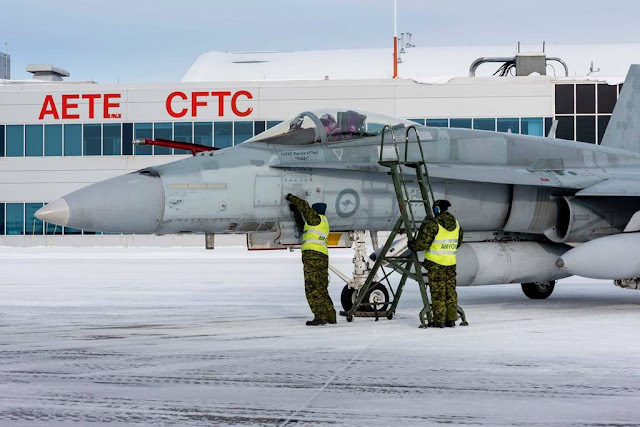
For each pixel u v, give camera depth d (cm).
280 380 1273
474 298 2786
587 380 1274
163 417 1042
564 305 2516
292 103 7938
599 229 2405
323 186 2077
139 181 1905
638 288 2409
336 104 7888
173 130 8106
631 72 2948
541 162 2386
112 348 1605
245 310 2344
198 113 8056
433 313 1938
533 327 1933
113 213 1852
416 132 2081
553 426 1000
